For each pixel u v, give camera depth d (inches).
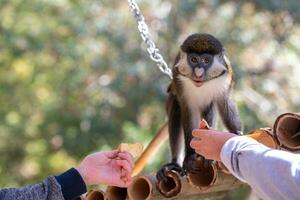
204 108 217.2
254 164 114.7
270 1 446.0
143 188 160.7
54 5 517.3
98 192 163.8
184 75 210.5
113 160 153.5
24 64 553.3
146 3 468.4
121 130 482.9
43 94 556.7
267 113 441.1
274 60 461.4
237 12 451.5
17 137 558.3
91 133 490.6
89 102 499.8
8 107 567.8
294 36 468.1
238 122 216.4
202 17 454.9
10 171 562.9
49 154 539.8
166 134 225.5
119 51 468.4
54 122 535.8
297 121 137.6
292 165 111.0
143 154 219.1
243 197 422.3
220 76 211.6
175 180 159.8
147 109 474.6
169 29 459.5
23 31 528.4
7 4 543.5
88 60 490.0
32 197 140.6
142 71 454.0
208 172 159.5
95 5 488.4
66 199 143.1
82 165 150.6
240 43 445.7
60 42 509.0
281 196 110.9
